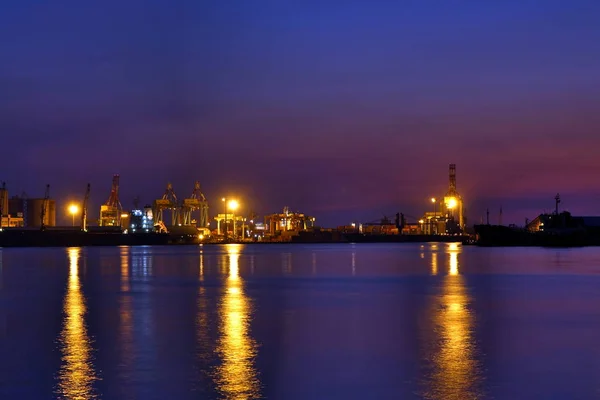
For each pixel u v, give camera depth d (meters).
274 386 29.75
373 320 48.34
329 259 152.12
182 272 103.62
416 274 96.50
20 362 34.22
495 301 60.41
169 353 36.28
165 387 29.61
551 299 61.88
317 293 68.75
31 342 39.66
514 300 61.16
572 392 28.75
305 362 34.16
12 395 28.50
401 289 72.94
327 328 44.56
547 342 39.16
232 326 45.59
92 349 37.44
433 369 32.59
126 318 49.78
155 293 69.25
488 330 43.59
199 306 57.34
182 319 49.09
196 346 38.25
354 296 65.62
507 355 35.62
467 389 29.23
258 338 40.81
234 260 148.12
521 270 103.12
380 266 118.94
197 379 30.88
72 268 115.25
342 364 33.69
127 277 92.62
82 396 28.36
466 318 49.28
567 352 36.31
